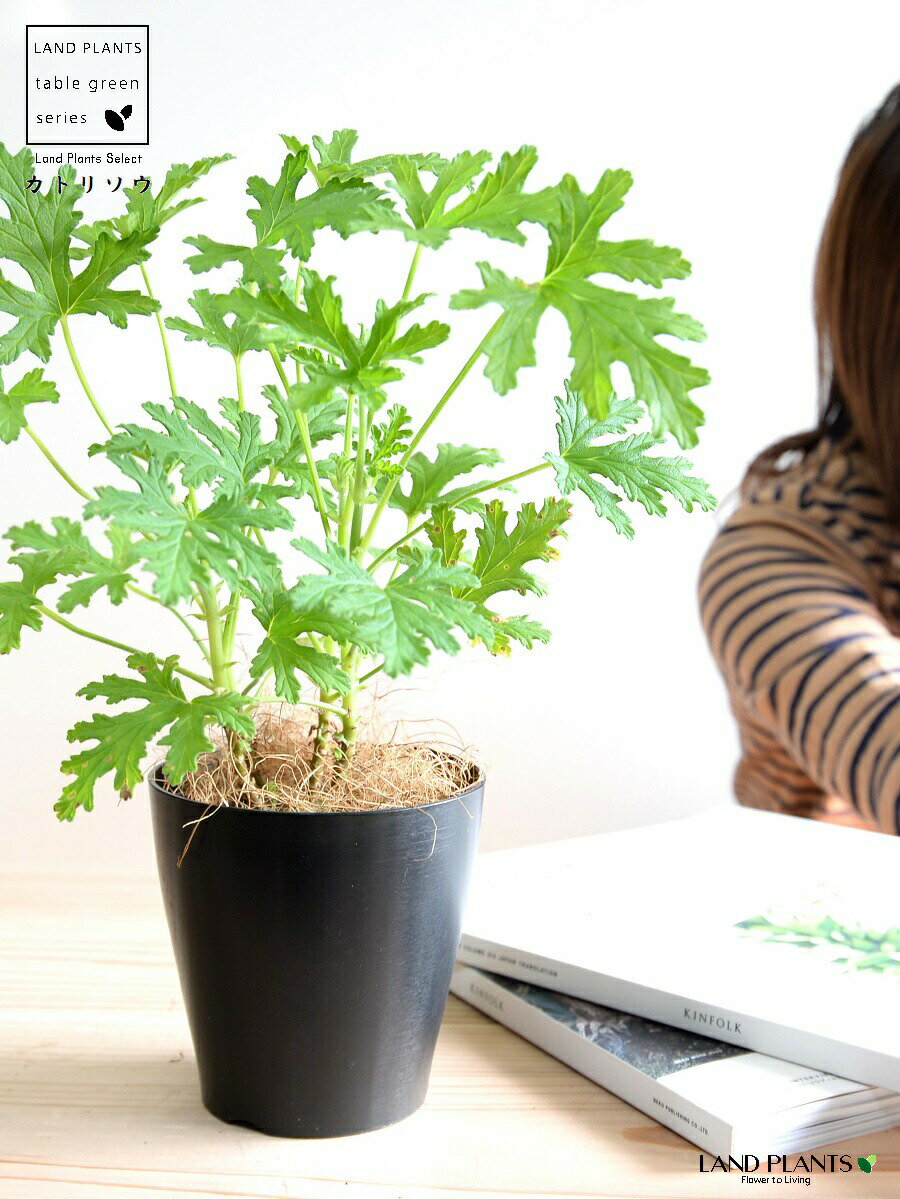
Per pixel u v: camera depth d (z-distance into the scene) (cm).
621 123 113
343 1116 46
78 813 114
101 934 70
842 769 86
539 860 69
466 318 112
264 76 108
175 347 108
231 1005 45
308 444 44
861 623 92
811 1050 47
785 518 101
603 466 46
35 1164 45
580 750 120
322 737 46
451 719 118
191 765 41
